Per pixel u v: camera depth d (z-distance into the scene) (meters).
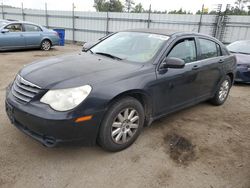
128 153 3.05
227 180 2.68
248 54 7.53
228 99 5.71
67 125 2.46
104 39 4.29
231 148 3.36
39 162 2.75
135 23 15.19
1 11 22.09
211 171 2.81
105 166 2.77
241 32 11.92
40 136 2.61
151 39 3.69
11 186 2.36
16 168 2.62
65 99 2.50
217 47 4.67
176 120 4.15
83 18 17.42
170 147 3.26
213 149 3.30
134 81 2.94
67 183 2.46
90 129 2.63
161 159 2.97
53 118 2.42
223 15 12.22
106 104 2.66
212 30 12.66
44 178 2.50
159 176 2.66
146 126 3.49
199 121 4.20
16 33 10.89
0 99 4.57
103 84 2.69
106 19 16.31
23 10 20.69
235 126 4.11
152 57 3.35
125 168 2.76
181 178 2.66
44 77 2.75
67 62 3.25
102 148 2.99
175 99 3.68
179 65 3.19
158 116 3.51
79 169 2.68
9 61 8.84
